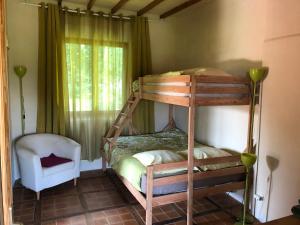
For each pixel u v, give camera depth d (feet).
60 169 10.97
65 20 12.45
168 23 15.12
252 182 9.69
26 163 10.33
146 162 8.99
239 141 10.60
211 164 9.05
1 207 5.39
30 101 12.38
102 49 13.28
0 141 5.29
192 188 8.60
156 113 15.49
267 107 8.95
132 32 13.88
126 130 14.37
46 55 12.07
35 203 10.23
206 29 12.46
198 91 8.05
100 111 13.65
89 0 12.34
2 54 5.41
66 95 12.71
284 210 8.41
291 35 8.01
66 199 10.66
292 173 8.10
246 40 10.07
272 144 8.80
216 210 9.91
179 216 9.47
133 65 13.91
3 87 5.40
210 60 12.24
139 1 12.43
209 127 12.53
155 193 8.21
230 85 8.67
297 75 7.86
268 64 8.87
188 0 12.19
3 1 5.50
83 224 8.80
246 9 10.03
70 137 13.04
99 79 13.44
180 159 9.20
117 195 11.13
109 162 11.93
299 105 7.83
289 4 8.05
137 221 9.07
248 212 9.57
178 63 15.01
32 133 12.44
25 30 11.95
